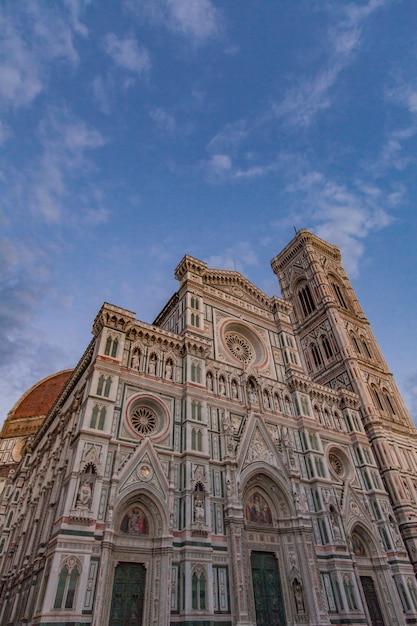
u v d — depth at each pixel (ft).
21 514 177.68
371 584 142.10
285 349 188.14
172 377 139.13
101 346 127.34
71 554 87.56
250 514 128.36
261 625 108.99
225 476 125.29
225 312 182.60
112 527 96.63
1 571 167.84
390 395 231.30
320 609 114.32
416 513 174.50
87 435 106.11
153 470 111.75
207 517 111.34
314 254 302.04
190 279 176.86
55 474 131.95
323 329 256.32
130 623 90.79
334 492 150.00
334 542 132.98
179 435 125.90
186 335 150.41
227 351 166.30
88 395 114.52
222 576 106.73
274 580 119.96
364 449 179.42
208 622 95.09
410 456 203.31
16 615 117.19
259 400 157.48
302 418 163.43
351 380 220.23
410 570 147.64
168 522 104.88
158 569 99.09
